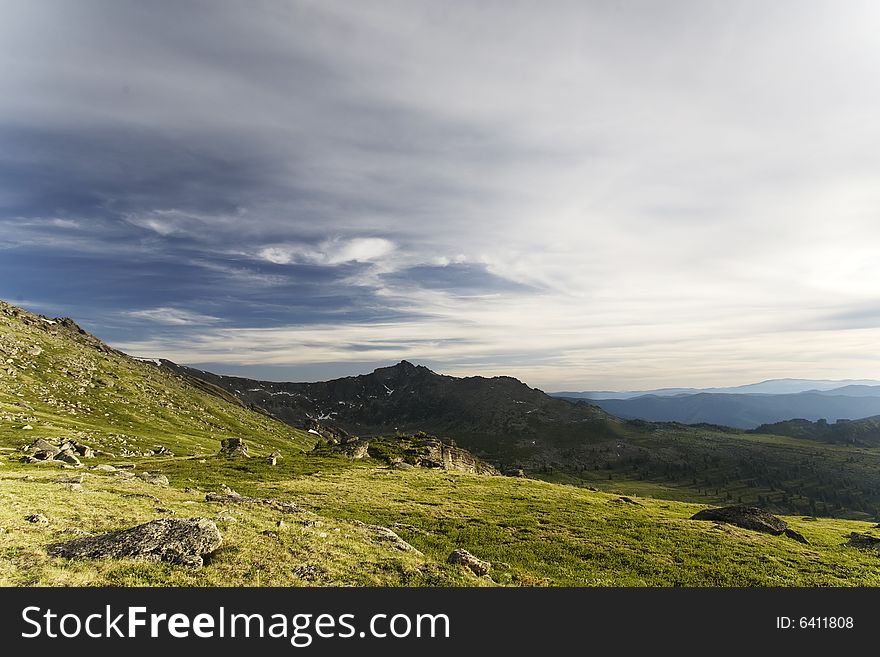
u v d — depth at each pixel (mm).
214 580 21547
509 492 68438
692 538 44031
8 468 62875
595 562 36562
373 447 123062
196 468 82875
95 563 21047
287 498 56062
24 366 199750
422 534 42094
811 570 36812
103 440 138250
